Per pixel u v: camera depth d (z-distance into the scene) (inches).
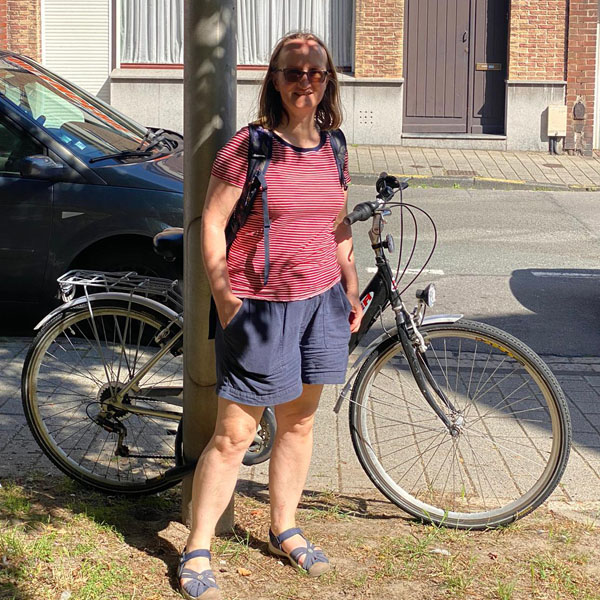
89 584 133.8
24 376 166.4
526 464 184.4
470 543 154.9
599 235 434.6
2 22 655.8
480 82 661.9
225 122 142.1
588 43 642.2
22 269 256.5
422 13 655.8
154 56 665.0
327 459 190.1
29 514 155.5
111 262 260.1
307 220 131.8
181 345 165.3
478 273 360.5
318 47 128.7
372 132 655.8
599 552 152.5
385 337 160.4
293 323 133.5
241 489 173.8
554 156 643.5
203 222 130.6
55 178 255.0
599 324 302.5
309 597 137.0
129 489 163.9
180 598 134.6
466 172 577.0
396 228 435.5
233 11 141.3
